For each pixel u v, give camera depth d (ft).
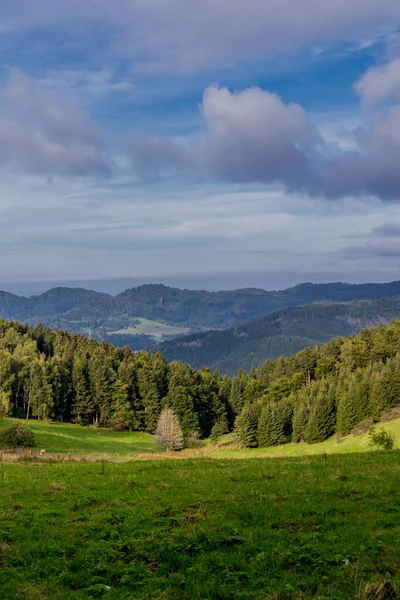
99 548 46.80
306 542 46.88
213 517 55.62
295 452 339.57
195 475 80.48
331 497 62.49
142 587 39.06
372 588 35.70
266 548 45.70
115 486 72.02
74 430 410.11
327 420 372.38
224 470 84.94
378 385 348.18
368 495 62.34
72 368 524.52
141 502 62.64
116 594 37.99
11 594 37.50
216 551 45.55
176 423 371.76
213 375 638.12
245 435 399.85
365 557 42.55
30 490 69.15
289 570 41.09
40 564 43.55
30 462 106.42
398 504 58.23
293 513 55.88
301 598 36.04
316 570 40.50
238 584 38.65
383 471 77.25
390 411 338.13
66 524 53.78
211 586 38.24
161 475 81.15
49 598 37.58
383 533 48.01
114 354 615.16
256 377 611.06
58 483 73.77
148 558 44.91
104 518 55.52
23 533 50.39
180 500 63.21
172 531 51.01
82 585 39.93
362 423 335.47
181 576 40.50
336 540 47.19
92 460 115.75
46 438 305.32
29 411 465.06
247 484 71.82
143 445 382.01
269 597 36.11
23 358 499.51
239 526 52.37
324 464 87.35
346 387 401.08
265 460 98.43
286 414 422.41
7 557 44.83
